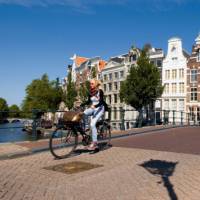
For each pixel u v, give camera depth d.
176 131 15.38
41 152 8.35
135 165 6.86
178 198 4.62
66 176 5.90
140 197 4.68
